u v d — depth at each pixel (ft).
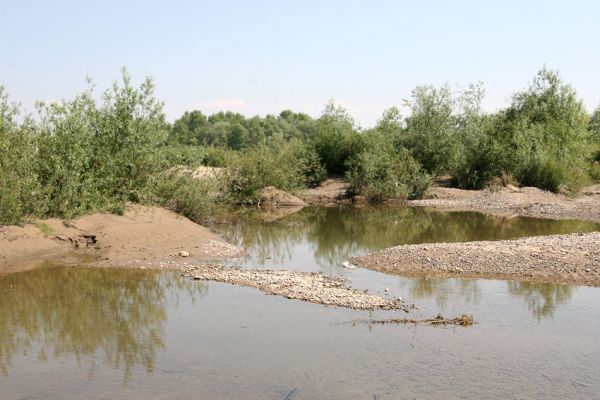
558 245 47.03
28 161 46.96
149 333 29.14
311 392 22.45
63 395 22.08
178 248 48.39
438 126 107.76
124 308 33.24
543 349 27.25
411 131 109.09
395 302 34.68
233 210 81.35
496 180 98.37
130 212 54.49
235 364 25.20
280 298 35.35
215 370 24.53
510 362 25.66
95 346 27.35
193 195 63.00
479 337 28.84
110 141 55.72
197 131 262.26
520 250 45.68
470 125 107.65
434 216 77.20
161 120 58.85
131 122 55.93
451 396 22.24
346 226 67.67
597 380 23.77
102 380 23.48
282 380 23.54
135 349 26.99
